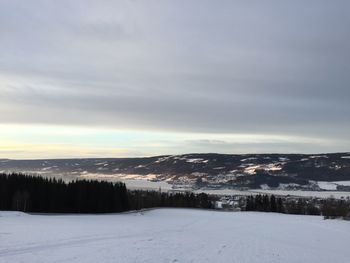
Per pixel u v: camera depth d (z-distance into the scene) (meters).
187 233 57.62
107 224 73.62
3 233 47.53
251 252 38.56
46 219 88.31
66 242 40.09
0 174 145.62
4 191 134.75
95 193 154.00
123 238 46.06
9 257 30.12
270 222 97.88
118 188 167.75
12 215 101.25
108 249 35.62
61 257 30.59
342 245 51.16
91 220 89.06
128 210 168.00
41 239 42.06
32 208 138.12
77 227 62.25
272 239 54.34
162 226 72.00
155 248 37.50
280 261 34.12
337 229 78.56
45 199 142.00
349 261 36.47
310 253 40.66
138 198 195.75
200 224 82.44
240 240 50.19
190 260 31.70
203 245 42.00
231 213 157.00
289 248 44.00
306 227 82.44
